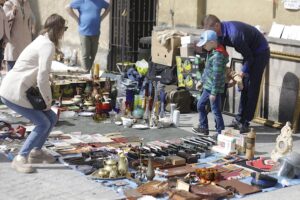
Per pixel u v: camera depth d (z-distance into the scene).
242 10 9.34
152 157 6.49
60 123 8.19
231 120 8.69
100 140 7.34
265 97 8.58
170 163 6.36
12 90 5.81
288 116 8.27
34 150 6.27
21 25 9.55
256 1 9.07
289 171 6.17
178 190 5.52
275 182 5.91
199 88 8.14
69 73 10.27
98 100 8.55
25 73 5.81
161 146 7.04
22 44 9.59
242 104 8.12
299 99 8.06
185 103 9.11
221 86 7.39
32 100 5.83
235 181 5.95
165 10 10.68
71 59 13.10
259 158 6.78
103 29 12.59
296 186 5.95
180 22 10.38
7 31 9.27
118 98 8.75
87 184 5.78
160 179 5.96
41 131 6.11
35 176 5.96
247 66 7.83
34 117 5.98
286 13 8.58
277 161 6.54
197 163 6.54
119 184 5.79
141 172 6.04
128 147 7.00
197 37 9.54
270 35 8.70
